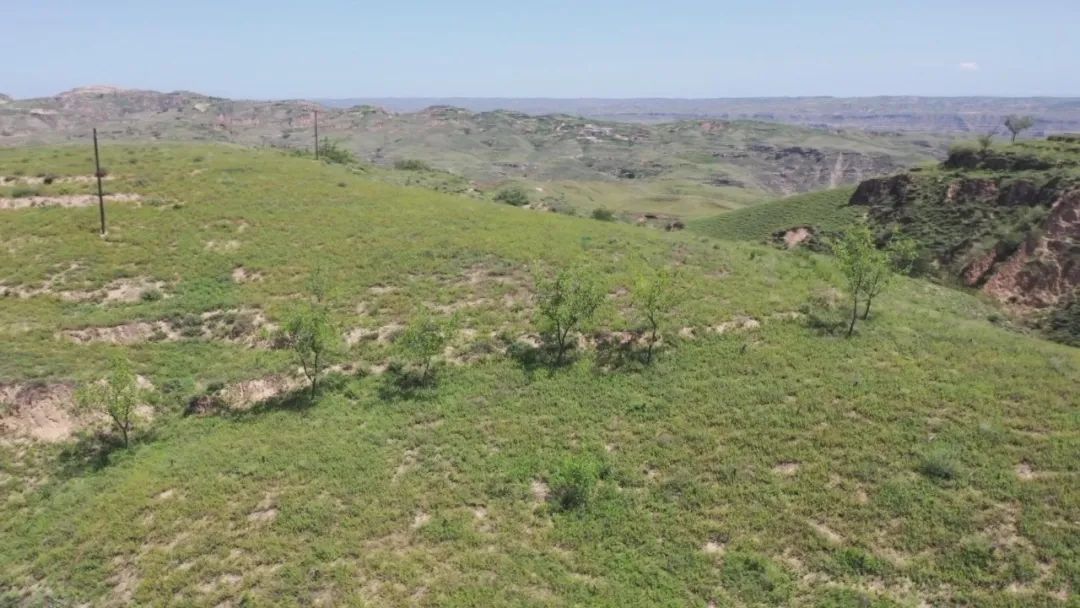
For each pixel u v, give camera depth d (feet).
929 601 56.44
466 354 108.06
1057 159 267.18
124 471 84.23
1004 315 208.23
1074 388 85.05
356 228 157.89
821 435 78.79
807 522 66.23
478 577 63.26
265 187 182.29
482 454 83.20
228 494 78.02
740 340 106.32
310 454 84.79
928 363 94.68
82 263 132.57
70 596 65.10
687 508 70.54
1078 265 219.61
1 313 113.80
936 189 287.89
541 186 598.75
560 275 111.96
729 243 180.45
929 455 72.28
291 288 128.57
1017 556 59.06
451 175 365.81
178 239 145.59
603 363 103.30
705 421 85.10
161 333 113.29
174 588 64.39
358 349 110.63
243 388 100.58
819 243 289.33
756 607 57.72
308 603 61.16
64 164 185.57
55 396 93.30
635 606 58.85
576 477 73.26
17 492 81.66
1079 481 66.90
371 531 70.49
